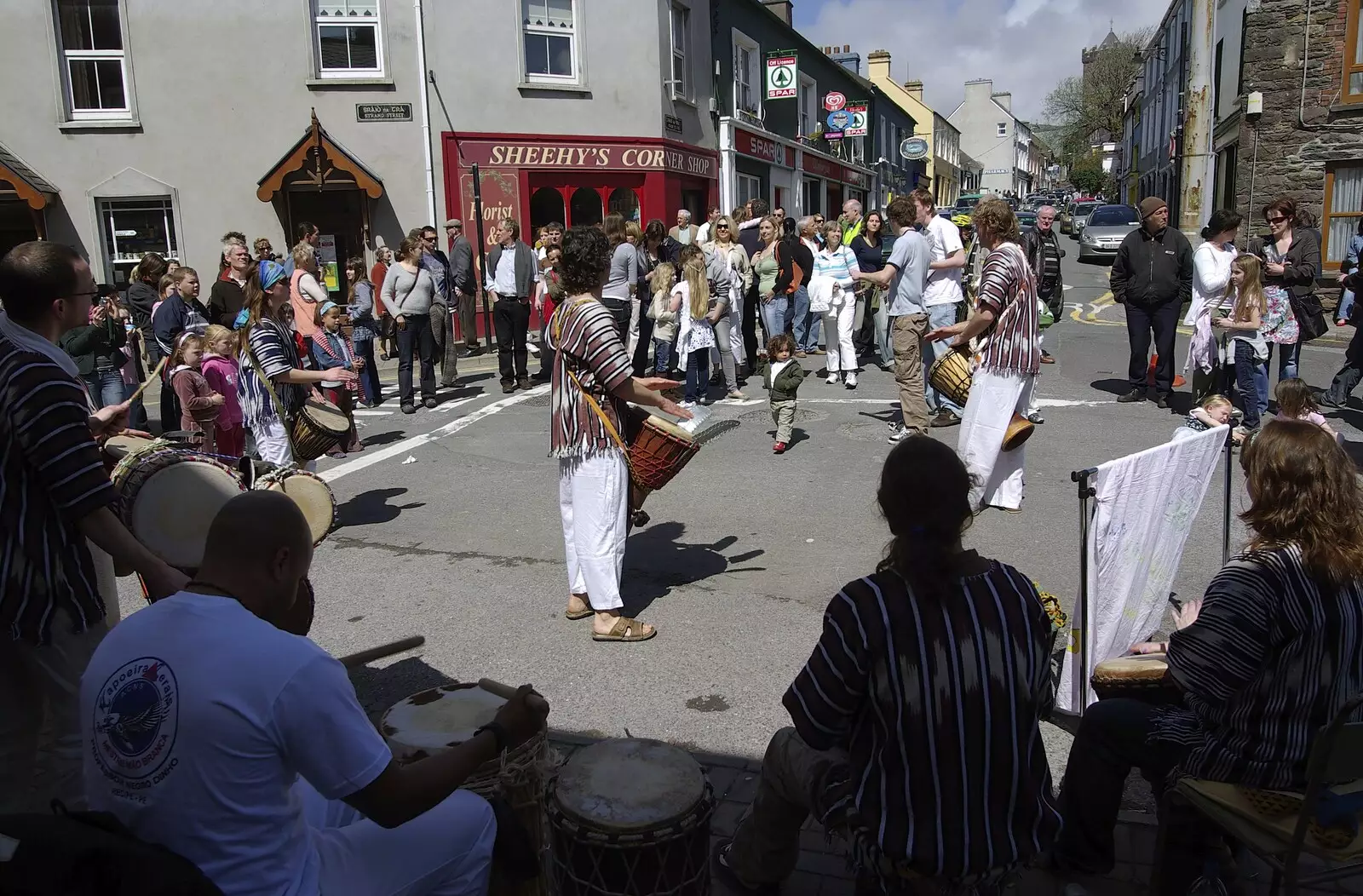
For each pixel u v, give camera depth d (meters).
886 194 37.19
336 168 15.22
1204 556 5.73
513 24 16.08
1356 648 2.47
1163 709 2.83
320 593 5.57
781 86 23.34
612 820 2.46
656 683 4.35
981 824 2.19
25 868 1.77
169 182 15.29
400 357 10.62
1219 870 2.79
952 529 2.22
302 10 15.20
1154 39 38.62
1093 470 3.36
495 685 2.93
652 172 17.59
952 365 6.08
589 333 4.48
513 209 16.55
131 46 14.91
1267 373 8.53
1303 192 17.08
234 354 6.57
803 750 2.62
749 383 11.76
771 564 5.84
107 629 3.02
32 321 2.83
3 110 14.73
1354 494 2.49
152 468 3.65
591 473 4.64
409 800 2.12
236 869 1.99
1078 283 22.58
